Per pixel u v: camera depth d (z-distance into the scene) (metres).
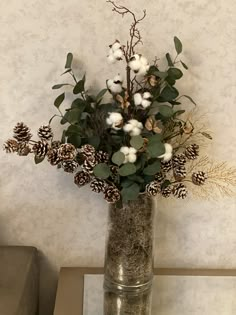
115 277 1.35
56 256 1.55
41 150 1.21
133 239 1.31
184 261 1.57
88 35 1.40
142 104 1.24
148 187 1.24
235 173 1.52
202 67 1.44
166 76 1.29
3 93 1.42
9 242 1.53
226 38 1.42
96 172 1.19
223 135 1.49
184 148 1.46
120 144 1.28
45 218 1.52
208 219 1.55
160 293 1.46
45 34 1.39
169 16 1.40
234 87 1.46
